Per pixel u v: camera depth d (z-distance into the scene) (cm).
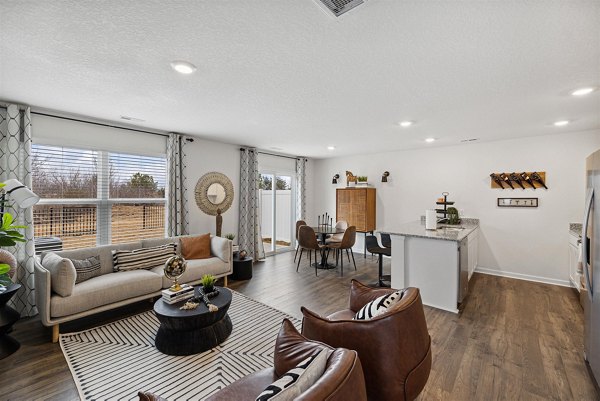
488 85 245
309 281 440
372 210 616
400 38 174
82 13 151
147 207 425
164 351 239
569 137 418
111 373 212
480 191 493
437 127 392
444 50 188
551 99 277
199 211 486
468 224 497
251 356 237
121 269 336
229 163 532
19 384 198
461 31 165
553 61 200
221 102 295
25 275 305
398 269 359
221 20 157
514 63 204
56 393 190
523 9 144
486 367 221
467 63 205
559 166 425
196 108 316
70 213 355
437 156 541
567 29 161
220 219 486
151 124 388
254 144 536
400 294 178
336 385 86
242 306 341
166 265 270
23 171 305
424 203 557
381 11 147
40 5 144
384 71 220
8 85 252
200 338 243
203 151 490
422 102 290
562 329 282
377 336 147
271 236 641
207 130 423
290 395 89
